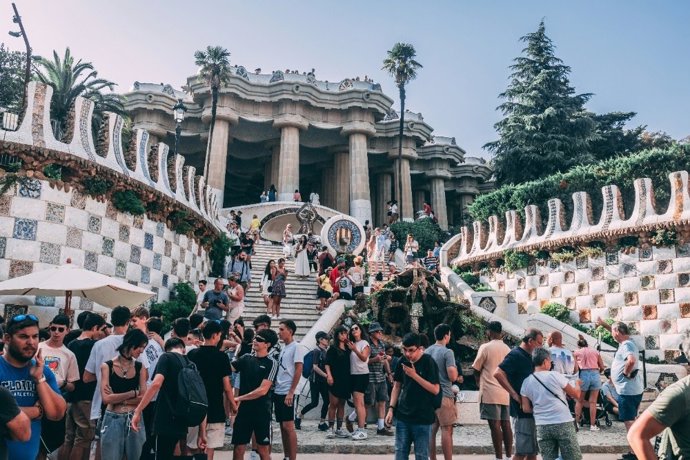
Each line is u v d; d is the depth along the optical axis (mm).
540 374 6047
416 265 16312
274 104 45094
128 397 5844
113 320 6688
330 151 49469
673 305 17516
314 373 11055
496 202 27312
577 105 38781
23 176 12609
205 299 14117
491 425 7543
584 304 19906
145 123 44531
